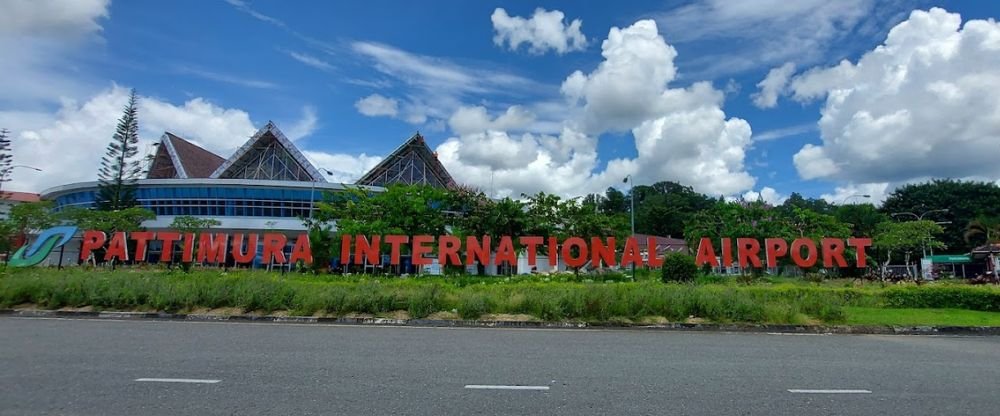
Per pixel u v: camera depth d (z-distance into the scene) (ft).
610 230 119.03
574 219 118.52
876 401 20.59
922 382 24.23
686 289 52.49
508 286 60.18
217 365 25.20
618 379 23.71
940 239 231.71
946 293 61.72
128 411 17.65
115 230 152.25
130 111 189.26
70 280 52.70
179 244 174.81
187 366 24.85
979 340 40.86
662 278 88.58
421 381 22.56
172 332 37.17
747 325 46.09
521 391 21.16
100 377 22.29
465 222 115.34
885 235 166.91
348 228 107.76
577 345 34.50
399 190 115.75
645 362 28.25
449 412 18.11
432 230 113.60
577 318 47.32
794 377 24.86
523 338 37.68
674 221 302.86
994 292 59.98
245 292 49.90
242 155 210.59
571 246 87.76
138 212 159.43
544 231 115.03
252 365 25.32
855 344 37.52
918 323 47.21
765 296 57.72
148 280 54.24
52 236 82.38
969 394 22.00
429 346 32.65
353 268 115.03
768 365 27.96
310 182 193.47
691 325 45.85
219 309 48.88
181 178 204.74
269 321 46.03
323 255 111.75
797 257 81.56
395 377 23.26
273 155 216.54
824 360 29.99
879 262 186.39
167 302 48.62
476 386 21.88
